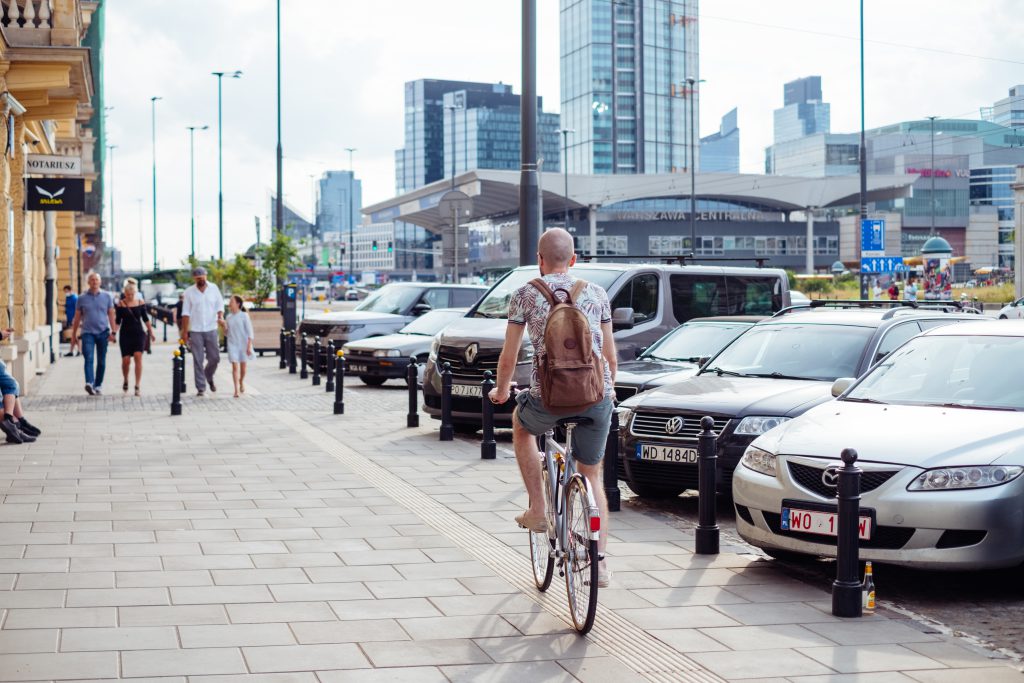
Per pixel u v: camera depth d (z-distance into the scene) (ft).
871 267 135.23
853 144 549.54
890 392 24.76
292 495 30.63
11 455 37.58
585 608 17.81
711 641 18.06
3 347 56.80
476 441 42.73
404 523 26.96
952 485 20.30
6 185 56.59
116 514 27.61
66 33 53.42
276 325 101.45
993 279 250.16
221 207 220.84
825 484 21.35
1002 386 23.65
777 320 33.99
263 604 19.75
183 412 52.54
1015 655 17.58
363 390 67.21
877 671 16.61
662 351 39.04
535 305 18.45
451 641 17.80
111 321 60.90
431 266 653.30
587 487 17.88
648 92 526.98
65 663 16.26
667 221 363.15
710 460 24.52
